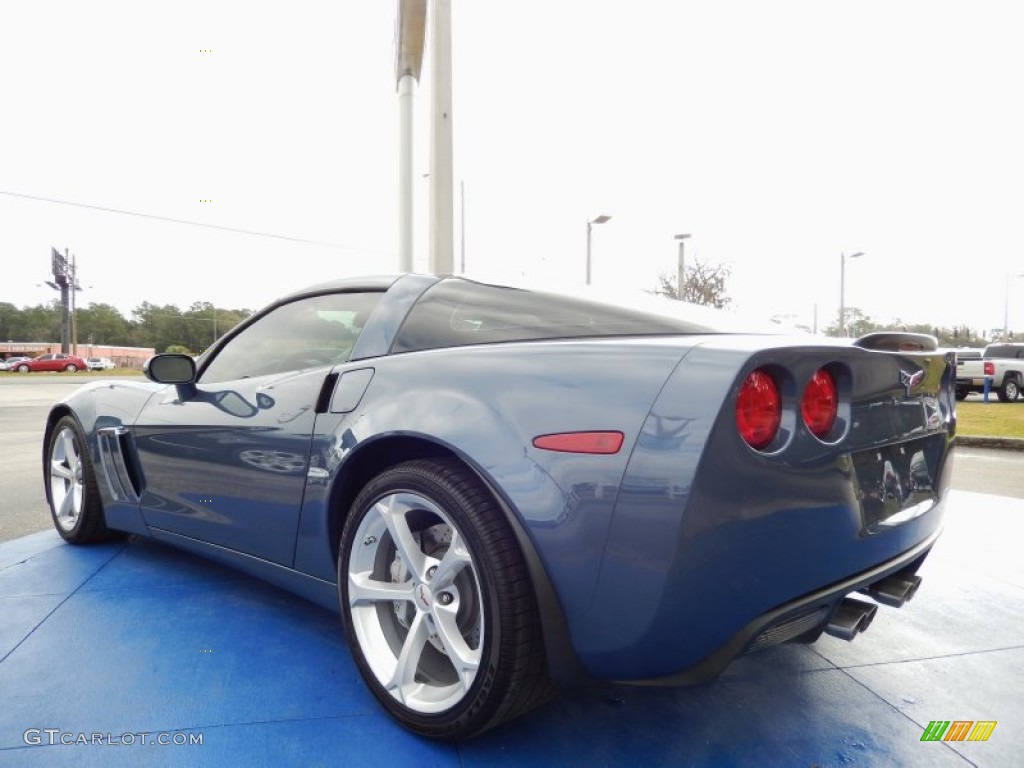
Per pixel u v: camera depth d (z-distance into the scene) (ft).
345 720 5.90
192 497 8.37
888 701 6.44
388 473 5.88
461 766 5.29
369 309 7.45
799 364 4.85
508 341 6.05
